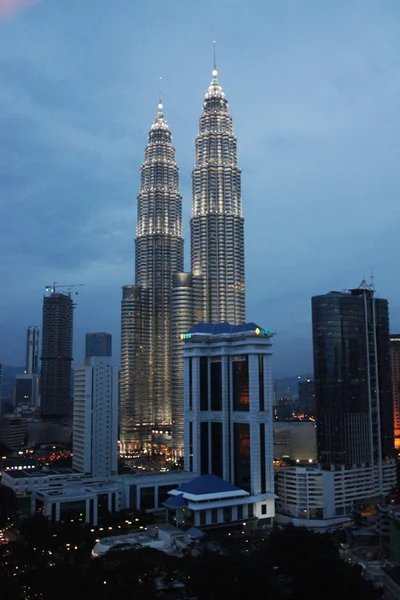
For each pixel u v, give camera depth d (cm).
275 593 16175
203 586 16512
